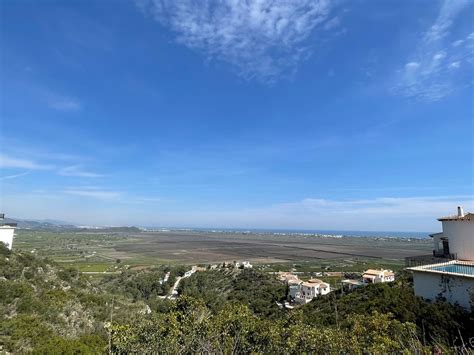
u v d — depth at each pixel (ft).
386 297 65.41
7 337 71.31
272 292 217.77
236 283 242.99
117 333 48.01
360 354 34.45
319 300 111.65
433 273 54.49
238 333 42.37
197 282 253.85
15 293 94.43
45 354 63.46
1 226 132.57
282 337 40.91
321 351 36.94
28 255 135.44
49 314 91.25
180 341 45.32
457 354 26.37
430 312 46.73
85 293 127.54
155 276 284.41
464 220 69.46
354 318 46.88
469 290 48.93
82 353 64.85
